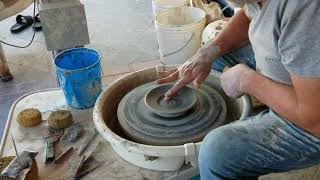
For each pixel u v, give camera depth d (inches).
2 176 57.4
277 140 52.9
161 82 73.2
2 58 115.0
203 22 107.6
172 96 69.1
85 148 69.9
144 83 81.0
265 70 54.6
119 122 68.3
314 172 67.7
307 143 51.7
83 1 168.7
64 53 80.7
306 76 44.9
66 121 74.3
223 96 76.5
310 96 45.6
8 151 70.2
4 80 118.2
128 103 71.6
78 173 64.8
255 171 54.8
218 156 53.3
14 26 146.6
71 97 78.6
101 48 131.4
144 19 150.2
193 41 106.6
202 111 68.3
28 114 75.6
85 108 80.3
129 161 66.9
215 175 54.9
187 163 64.4
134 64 121.2
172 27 103.4
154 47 130.4
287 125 53.8
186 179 65.2
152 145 62.8
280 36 47.2
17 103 83.3
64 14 82.3
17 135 73.9
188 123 65.9
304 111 46.7
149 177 63.9
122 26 145.6
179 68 72.2
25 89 114.2
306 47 44.3
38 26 145.4
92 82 77.7
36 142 71.9
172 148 59.7
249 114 65.8
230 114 73.8
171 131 64.5
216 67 76.5
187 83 67.9
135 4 163.8
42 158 68.1
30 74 121.0
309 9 43.4
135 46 131.7
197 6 118.0
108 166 66.4
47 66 124.5
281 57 48.6
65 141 71.6
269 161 53.2
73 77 75.0
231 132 54.4
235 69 56.3
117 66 120.5
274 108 51.2
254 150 52.8
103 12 157.8
